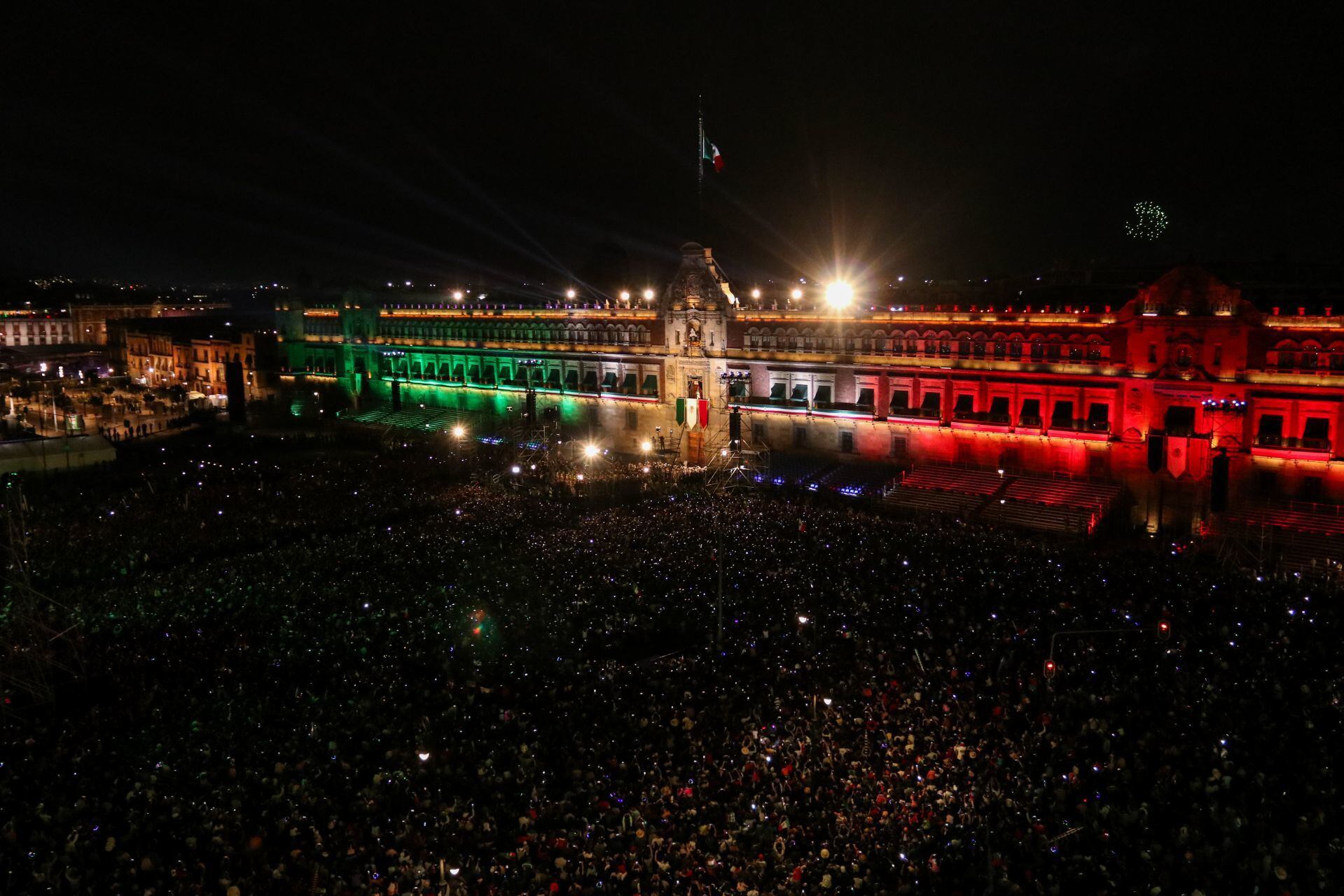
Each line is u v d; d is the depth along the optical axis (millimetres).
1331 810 28969
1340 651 40531
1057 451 70750
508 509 70312
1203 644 41219
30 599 47344
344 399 130625
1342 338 59250
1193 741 33250
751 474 80562
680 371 93562
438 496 75562
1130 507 67625
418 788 32750
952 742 34344
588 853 28266
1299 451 60625
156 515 68688
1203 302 63812
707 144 95125
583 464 85438
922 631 43625
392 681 41031
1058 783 31375
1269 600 46438
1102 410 68688
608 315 100000
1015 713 36562
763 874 27438
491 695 40188
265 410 130375
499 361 111375
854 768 32594
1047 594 47250
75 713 39562
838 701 37781
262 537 64625
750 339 88375
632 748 35156
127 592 52531
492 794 32250
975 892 26672
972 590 48469
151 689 40656
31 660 41500
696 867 27812
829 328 82875
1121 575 50438
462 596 50781
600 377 101062
